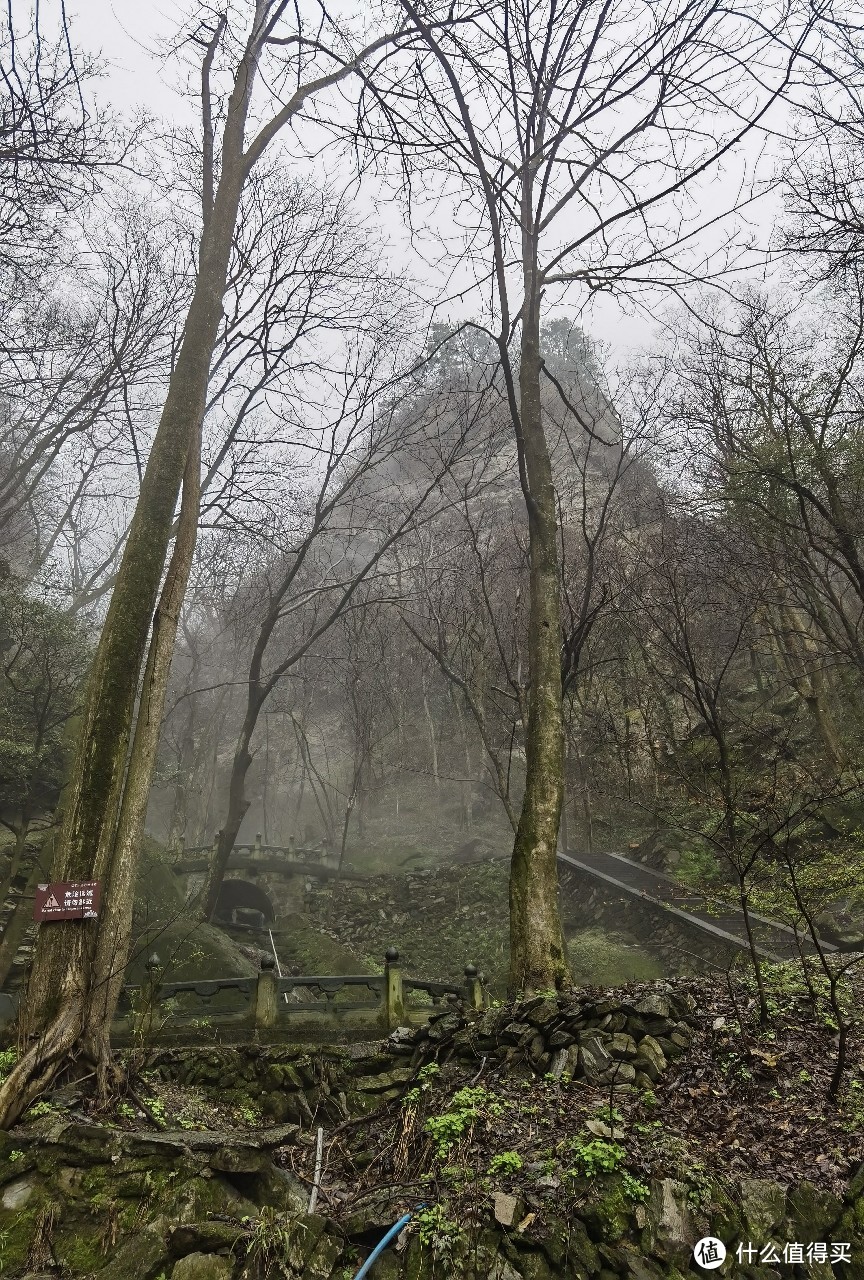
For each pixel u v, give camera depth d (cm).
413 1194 452
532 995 685
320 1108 643
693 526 1719
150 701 716
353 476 1645
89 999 595
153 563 730
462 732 2734
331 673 2902
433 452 2394
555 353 2789
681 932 1334
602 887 1652
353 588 1680
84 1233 441
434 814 2811
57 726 1536
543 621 940
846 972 702
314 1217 436
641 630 1858
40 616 1432
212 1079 677
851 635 1410
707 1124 486
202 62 988
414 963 1709
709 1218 409
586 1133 464
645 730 2066
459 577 2088
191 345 829
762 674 2123
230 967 1291
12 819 1444
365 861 2334
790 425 1400
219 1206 456
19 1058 557
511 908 795
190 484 815
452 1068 608
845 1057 549
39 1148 481
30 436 1759
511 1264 394
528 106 955
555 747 867
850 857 1148
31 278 1111
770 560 1470
